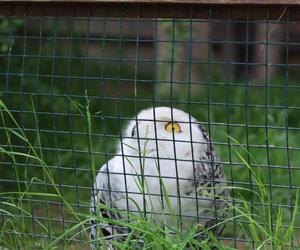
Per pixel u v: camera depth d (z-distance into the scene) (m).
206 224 6.18
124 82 17.53
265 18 5.61
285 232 5.70
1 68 10.91
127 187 6.22
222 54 17.56
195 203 6.15
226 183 6.53
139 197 6.19
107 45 17.80
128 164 6.25
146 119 6.10
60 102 11.25
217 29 17.66
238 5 5.59
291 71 18.06
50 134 10.74
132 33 18.62
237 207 5.79
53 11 6.08
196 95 15.13
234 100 14.50
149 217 6.14
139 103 14.23
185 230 6.15
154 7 5.80
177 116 6.23
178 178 5.93
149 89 17.34
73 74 13.43
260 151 10.73
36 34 11.85
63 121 11.05
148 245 5.35
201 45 16.94
